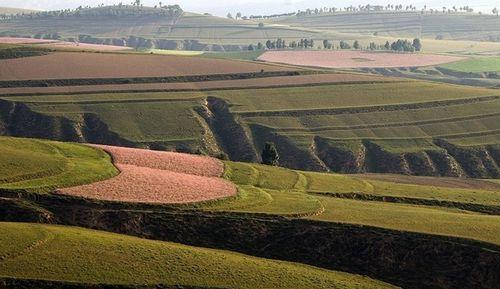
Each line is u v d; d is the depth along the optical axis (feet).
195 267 274.16
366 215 355.36
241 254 310.86
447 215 364.99
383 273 303.89
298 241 322.75
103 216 324.19
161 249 289.74
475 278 295.28
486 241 312.91
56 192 339.98
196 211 339.36
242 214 340.59
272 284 265.95
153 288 254.06
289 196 388.98
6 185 342.03
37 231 292.61
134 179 379.14
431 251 311.27
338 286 272.92
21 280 247.91
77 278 254.06
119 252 280.10
